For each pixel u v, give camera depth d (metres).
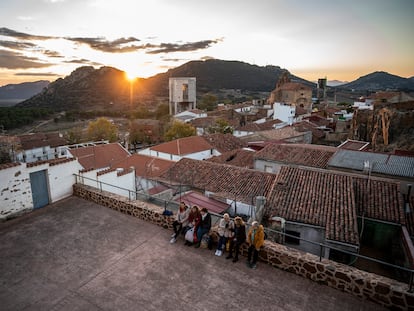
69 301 6.24
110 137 56.59
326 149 25.50
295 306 6.12
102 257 7.84
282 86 94.00
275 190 14.30
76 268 7.38
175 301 6.25
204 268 7.39
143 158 28.45
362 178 15.31
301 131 42.09
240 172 19.44
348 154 21.31
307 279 6.99
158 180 21.23
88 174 13.08
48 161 11.20
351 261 11.38
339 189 13.89
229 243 7.82
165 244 8.49
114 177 14.82
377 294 6.12
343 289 6.53
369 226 13.40
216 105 113.56
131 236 8.93
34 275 7.10
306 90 88.12
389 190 14.35
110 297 6.36
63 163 11.62
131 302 6.21
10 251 8.10
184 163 22.58
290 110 59.78
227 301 6.26
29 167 10.38
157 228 9.41
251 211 14.12
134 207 10.16
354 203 12.85
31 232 9.13
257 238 7.29
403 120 31.48
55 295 6.43
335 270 6.57
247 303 6.20
